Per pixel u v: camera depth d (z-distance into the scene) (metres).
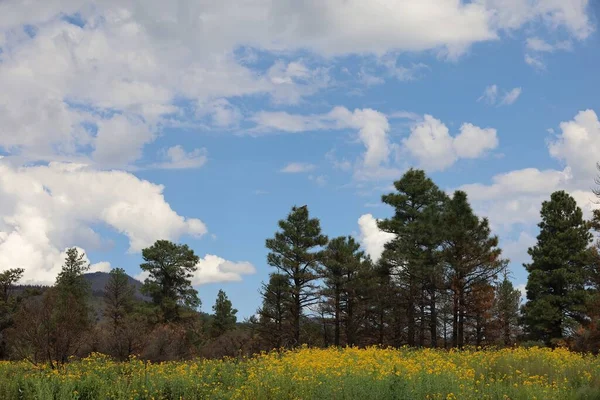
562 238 42.78
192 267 56.56
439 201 43.66
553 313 40.66
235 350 34.38
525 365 18.28
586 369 17.78
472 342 37.31
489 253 34.69
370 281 42.41
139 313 51.06
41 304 24.95
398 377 13.38
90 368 16.67
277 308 42.75
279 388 13.78
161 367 17.31
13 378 14.94
